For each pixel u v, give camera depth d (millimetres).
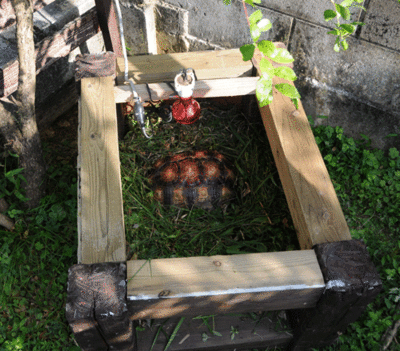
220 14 2967
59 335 2373
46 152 3123
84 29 2742
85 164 1933
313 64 2859
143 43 3428
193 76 2111
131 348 2035
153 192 2555
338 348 2338
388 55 2482
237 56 2518
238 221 2492
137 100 2156
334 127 3139
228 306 1719
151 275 1611
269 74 1340
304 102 3150
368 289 1600
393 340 2336
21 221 2734
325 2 2469
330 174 2969
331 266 1626
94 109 2133
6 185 2875
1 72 2441
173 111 2260
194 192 2545
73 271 1592
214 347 2195
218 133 2801
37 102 3070
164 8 3189
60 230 2740
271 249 2422
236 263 1649
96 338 1728
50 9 2893
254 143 2732
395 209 2785
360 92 2789
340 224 1765
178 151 2738
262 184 2576
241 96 2775
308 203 1825
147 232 2410
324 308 1714
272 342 2232
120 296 1540
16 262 2598
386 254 2639
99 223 1746
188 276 1610
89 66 2328
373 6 2352
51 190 2936
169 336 2211
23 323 2383
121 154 2641
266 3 2727
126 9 3221
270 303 1716
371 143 3049
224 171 2605
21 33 2113
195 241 2430
